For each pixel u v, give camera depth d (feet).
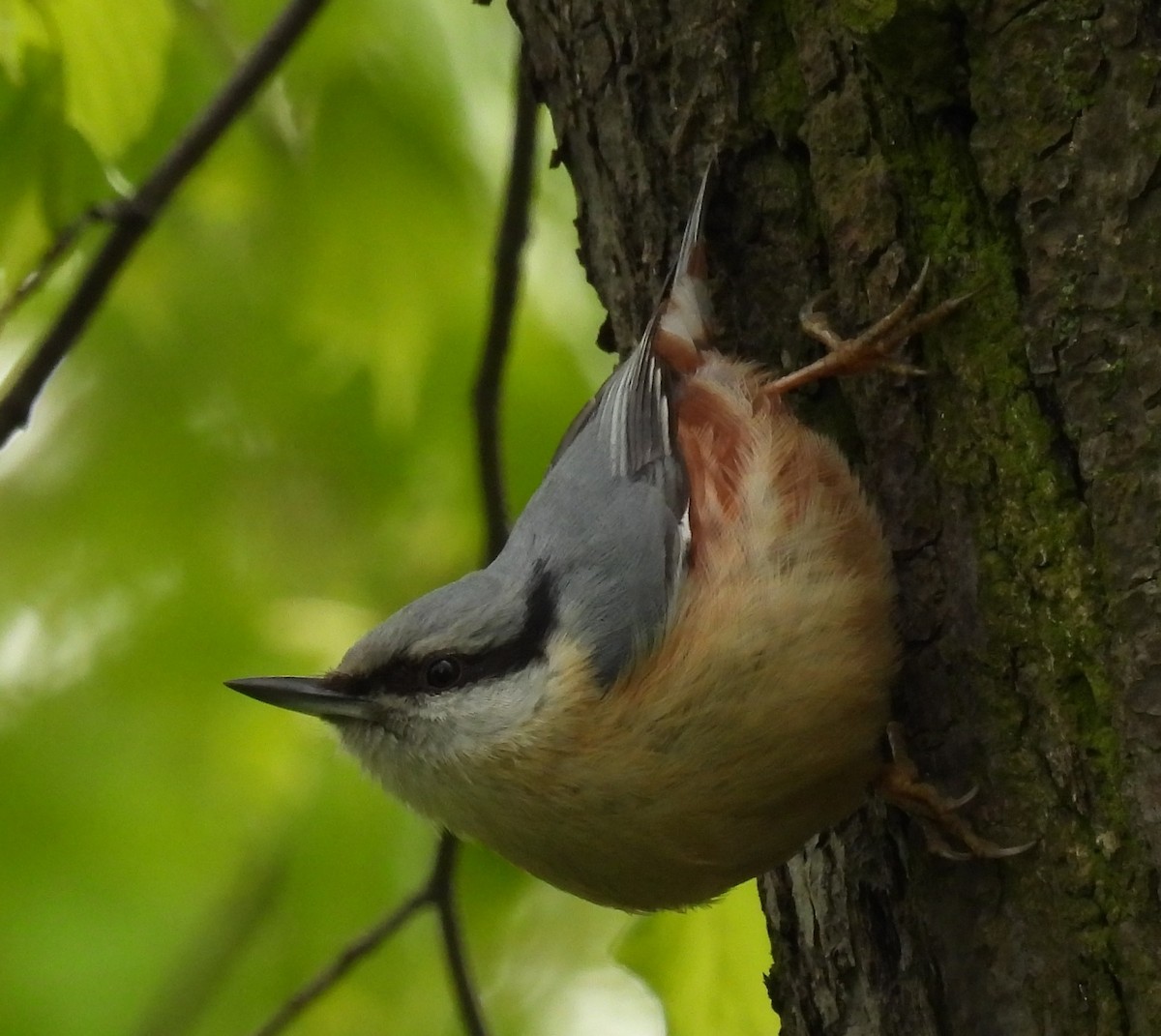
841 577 19.27
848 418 21.11
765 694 19.01
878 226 19.21
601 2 22.54
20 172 26.27
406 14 29.73
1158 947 16.81
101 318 31.89
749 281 21.58
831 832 21.01
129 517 31.07
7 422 24.82
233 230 30.91
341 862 28.91
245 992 28.63
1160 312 16.81
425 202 29.86
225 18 29.91
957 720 18.84
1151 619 16.80
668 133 22.15
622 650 19.48
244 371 31.45
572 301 31.01
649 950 25.81
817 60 19.76
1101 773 17.29
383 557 31.45
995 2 17.67
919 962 19.44
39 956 27.96
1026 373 17.93
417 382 30.71
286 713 30.22
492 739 20.10
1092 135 17.19
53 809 28.89
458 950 25.48
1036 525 17.78
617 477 20.99
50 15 26.21
